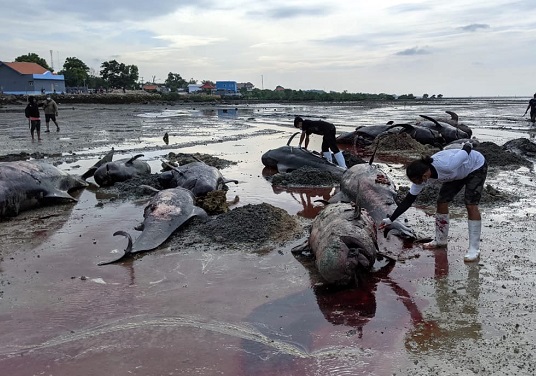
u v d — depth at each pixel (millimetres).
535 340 4469
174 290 5770
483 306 5180
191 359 4336
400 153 17531
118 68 109500
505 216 8523
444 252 6891
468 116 39750
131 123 32469
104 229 8250
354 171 9500
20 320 5105
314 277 6113
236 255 6879
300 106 68812
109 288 5848
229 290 5754
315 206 9789
